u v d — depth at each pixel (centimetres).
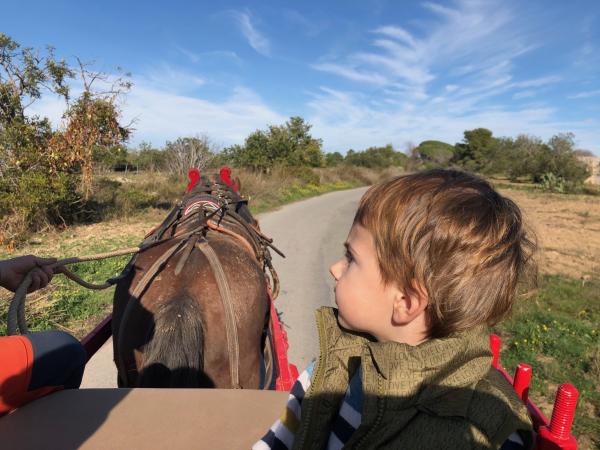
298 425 113
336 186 3559
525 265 93
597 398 421
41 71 1076
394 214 85
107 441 144
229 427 154
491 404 80
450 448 77
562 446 110
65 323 538
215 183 444
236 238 306
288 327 598
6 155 1048
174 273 248
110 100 1157
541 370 469
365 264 90
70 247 935
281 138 3022
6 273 193
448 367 82
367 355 92
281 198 2211
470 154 5881
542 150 4894
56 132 1121
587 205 2552
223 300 240
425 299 83
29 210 1012
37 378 160
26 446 140
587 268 966
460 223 80
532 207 2416
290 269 907
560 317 602
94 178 1417
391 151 6706
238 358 235
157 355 212
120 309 252
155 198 1661
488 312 82
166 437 148
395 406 82
